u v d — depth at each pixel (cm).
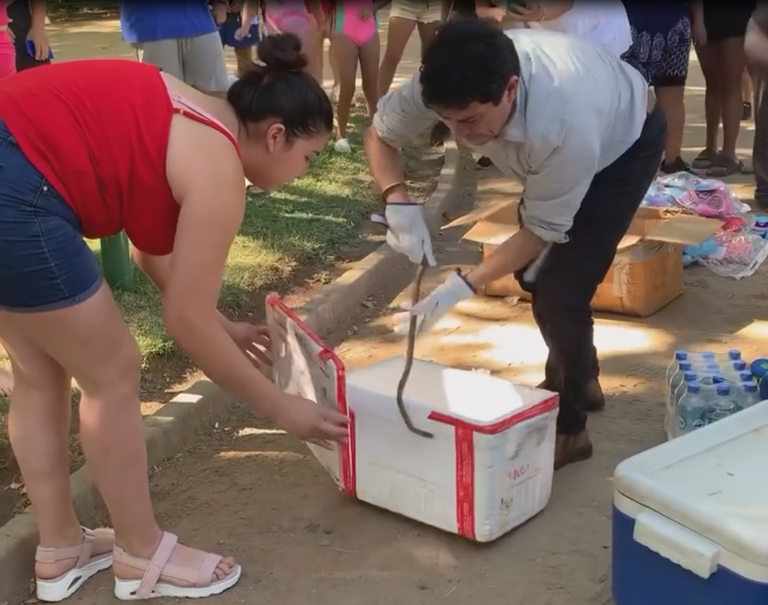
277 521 299
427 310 275
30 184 215
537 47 267
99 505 301
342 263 496
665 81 629
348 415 291
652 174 303
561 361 316
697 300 463
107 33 1434
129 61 231
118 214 230
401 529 294
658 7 591
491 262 279
